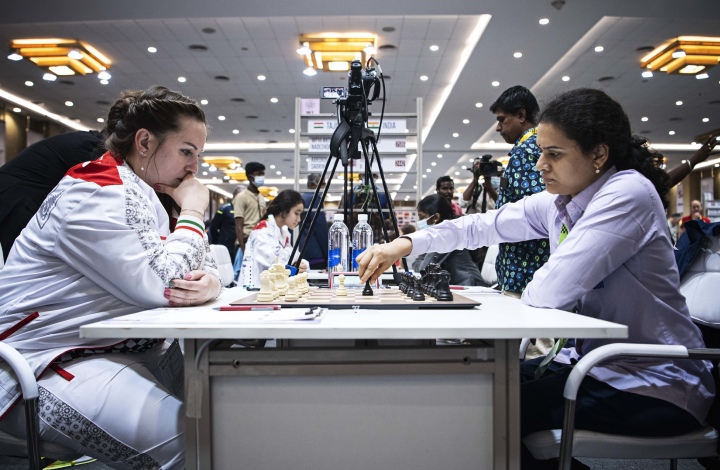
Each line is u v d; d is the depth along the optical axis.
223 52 8.26
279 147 15.66
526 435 1.13
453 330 0.81
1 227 1.90
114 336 0.81
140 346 1.21
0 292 1.13
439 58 8.60
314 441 0.90
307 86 10.01
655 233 1.14
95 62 8.41
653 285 1.16
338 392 0.90
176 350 1.39
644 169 1.23
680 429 1.08
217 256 3.18
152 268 1.10
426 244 1.41
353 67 1.72
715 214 9.41
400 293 1.37
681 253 1.51
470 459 0.91
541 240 1.98
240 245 5.62
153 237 1.14
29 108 11.08
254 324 0.83
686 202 17.78
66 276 1.12
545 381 1.17
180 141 1.24
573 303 1.11
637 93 10.37
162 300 1.11
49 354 1.06
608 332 0.82
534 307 1.14
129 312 1.15
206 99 10.90
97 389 1.02
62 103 10.86
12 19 6.61
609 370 1.13
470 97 10.21
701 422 1.10
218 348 0.91
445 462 0.91
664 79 9.46
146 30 7.42
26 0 6.12
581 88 1.21
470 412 0.91
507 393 0.91
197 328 0.81
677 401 1.08
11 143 11.21
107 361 1.09
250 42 7.86
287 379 0.90
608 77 9.41
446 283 1.18
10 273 1.13
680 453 1.07
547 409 1.12
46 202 1.15
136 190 1.15
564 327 0.82
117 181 1.12
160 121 1.22
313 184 4.50
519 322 0.87
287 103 11.18
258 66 8.91
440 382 0.91
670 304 1.17
